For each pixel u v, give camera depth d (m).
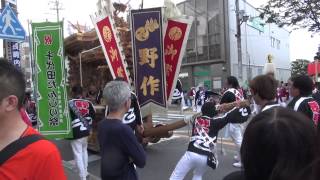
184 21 9.27
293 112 1.79
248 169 1.79
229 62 34.12
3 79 2.24
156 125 9.78
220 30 34.47
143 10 9.07
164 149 11.11
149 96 9.20
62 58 7.85
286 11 24.77
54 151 2.25
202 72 36.53
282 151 1.70
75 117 7.89
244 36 36.81
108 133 3.94
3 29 7.32
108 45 9.22
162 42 9.05
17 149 2.19
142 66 9.21
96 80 13.07
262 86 4.55
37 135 2.29
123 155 3.94
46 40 7.86
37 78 7.90
